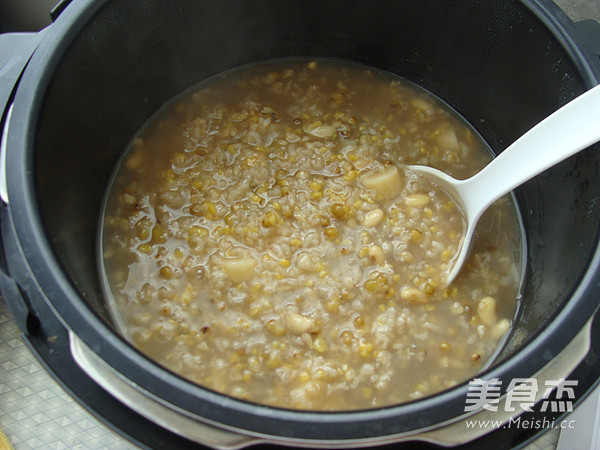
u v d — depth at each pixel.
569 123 0.24
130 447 0.30
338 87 0.35
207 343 0.27
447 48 0.32
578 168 0.25
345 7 0.32
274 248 0.28
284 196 0.30
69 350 0.20
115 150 0.31
